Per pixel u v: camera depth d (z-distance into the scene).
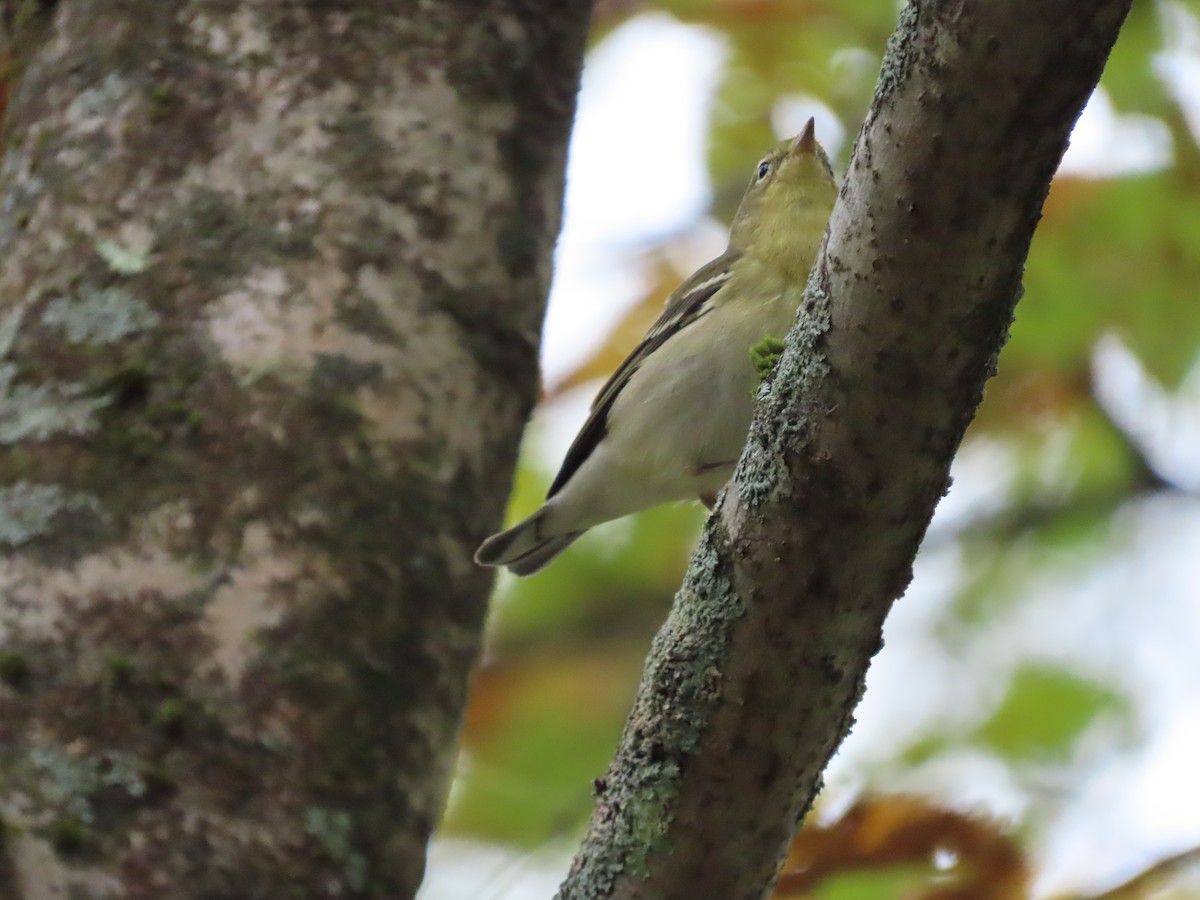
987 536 14.97
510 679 14.41
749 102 14.30
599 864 6.70
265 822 6.60
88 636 6.71
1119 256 12.88
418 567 7.41
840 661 6.45
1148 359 13.33
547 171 8.73
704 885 6.66
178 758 6.55
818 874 9.36
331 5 8.24
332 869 6.67
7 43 8.77
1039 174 5.59
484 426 7.95
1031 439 14.48
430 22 8.45
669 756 6.58
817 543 6.23
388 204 7.93
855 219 5.87
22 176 7.98
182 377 7.27
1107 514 14.69
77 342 7.32
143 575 6.86
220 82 7.97
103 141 7.84
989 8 5.30
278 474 7.19
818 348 6.08
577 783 13.68
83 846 6.26
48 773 6.38
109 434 7.11
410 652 7.27
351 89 8.09
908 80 5.57
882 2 13.80
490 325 8.09
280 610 6.97
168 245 7.57
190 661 6.74
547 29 8.95
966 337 5.88
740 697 6.45
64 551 6.86
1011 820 9.82
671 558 14.99
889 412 5.99
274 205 7.74
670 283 14.63
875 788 10.35
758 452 6.33
